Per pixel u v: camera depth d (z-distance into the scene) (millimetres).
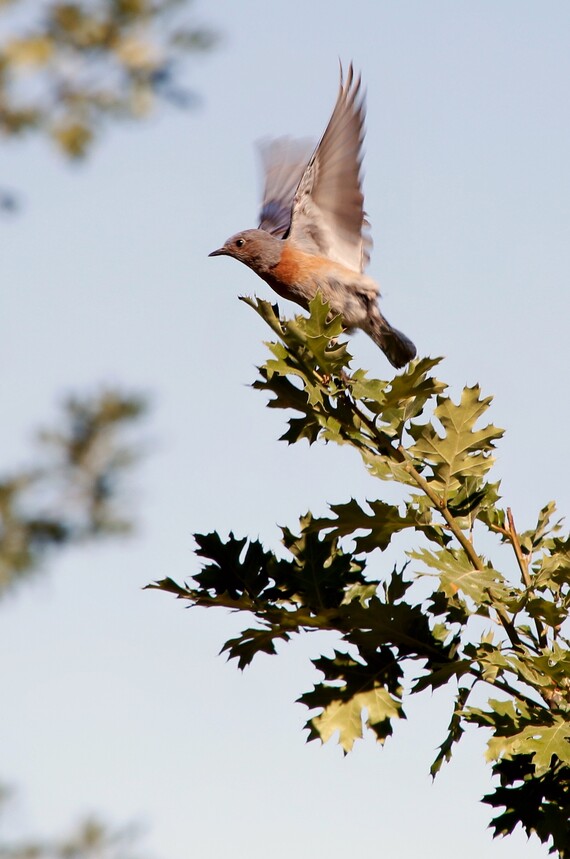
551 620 6961
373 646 7090
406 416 7555
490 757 6309
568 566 7164
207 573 7355
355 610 6969
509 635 7055
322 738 6891
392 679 7062
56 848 21531
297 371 7449
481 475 7535
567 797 6695
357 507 7129
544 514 7738
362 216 11844
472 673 6906
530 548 7633
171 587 7102
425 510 7410
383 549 7309
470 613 7043
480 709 6609
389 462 7441
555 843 6586
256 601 7078
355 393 7383
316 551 7410
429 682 6836
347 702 6977
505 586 6945
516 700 6820
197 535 7391
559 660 6617
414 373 7328
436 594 7051
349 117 11477
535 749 6312
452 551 7324
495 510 7648
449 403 7477
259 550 7391
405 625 7008
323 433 7469
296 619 7055
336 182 11805
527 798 6703
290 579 7363
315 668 7090
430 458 7523
